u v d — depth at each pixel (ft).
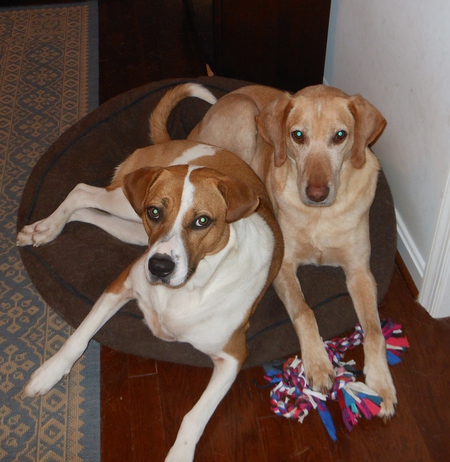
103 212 10.58
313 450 8.55
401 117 10.46
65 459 8.33
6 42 16.66
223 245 7.34
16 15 17.75
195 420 8.04
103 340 9.12
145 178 7.18
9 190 12.28
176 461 7.79
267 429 8.77
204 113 13.01
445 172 8.94
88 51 16.40
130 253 10.12
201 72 15.76
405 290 10.71
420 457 8.46
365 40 11.57
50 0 18.43
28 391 8.61
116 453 8.44
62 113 14.32
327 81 14.39
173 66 15.96
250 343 9.17
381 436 8.68
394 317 10.27
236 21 13.30
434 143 9.27
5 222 11.64
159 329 8.63
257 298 8.46
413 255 10.55
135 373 9.42
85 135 11.86
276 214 9.98
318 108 8.45
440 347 9.80
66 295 9.38
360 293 9.47
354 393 8.57
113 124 12.27
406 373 9.45
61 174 11.13
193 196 6.72
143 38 16.92
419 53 9.35
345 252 9.59
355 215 9.35
